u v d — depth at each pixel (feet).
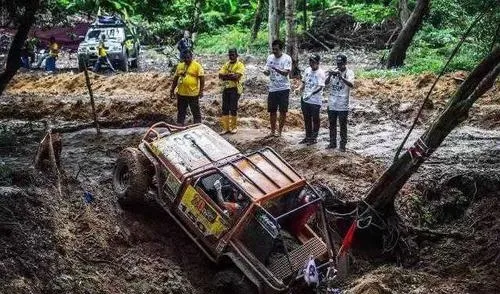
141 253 32.48
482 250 35.12
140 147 35.60
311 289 30.81
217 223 30.96
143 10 34.88
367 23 104.53
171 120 51.39
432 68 74.13
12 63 33.22
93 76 70.38
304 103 44.91
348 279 33.53
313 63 43.86
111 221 33.91
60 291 27.58
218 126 50.78
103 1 32.78
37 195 32.71
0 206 30.40
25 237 29.14
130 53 85.30
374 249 35.91
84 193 35.42
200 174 32.04
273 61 45.65
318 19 106.42
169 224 35.58
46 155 36.76
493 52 30.45
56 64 89.35
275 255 30.32
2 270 26.61
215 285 30.78
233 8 121.19
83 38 84.84
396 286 32.12
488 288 32.09
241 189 30.37
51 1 32.71
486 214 37.91
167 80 66.44
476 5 68.74
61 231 31.24
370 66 84.28
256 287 29.60
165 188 33.47
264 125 52.75
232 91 47.14
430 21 101.14
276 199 31.04
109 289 29.12
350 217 35.04
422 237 36.17
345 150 44.78
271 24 77.92
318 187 36.81
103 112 54.19
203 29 111.75
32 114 53.98
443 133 32.24
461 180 40.55
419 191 39.70
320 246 30.73
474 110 56.75
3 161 38.99
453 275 33.71
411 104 58.18
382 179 33.88
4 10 31.89
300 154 44.09
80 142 45.83
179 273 31.86
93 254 31.07
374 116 56.34
